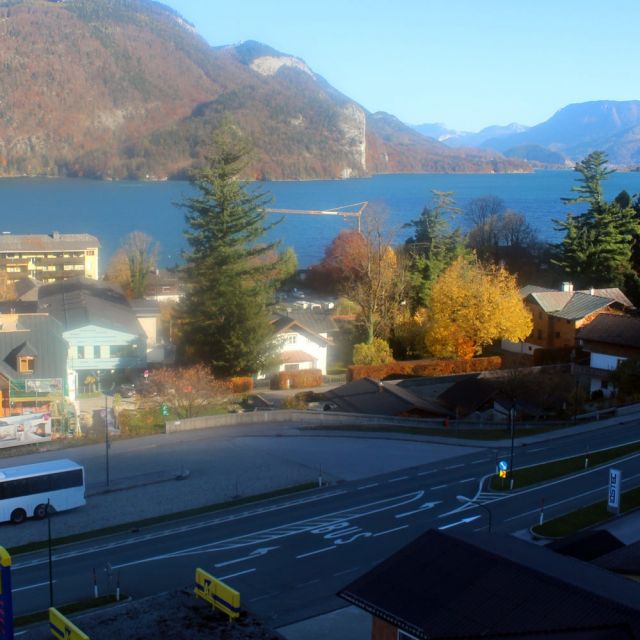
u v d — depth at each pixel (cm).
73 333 8000
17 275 14588
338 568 3597
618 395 7425
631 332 7906
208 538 4025
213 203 8119
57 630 2289
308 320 9188
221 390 7281
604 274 10569
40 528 4234
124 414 6619
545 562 2231
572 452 5641
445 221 11506
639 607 1948
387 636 2127
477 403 6969
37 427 5891
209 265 7981
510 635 1894
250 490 4856
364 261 10875
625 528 4016
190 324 8031
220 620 2361
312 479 5069
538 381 7181
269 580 3469
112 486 4922
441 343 8662
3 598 2383
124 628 2314
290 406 7219
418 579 2170
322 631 2973
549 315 9206
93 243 15400
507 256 13112
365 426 6562
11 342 6794
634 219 11338
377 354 8494
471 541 2317
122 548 3906
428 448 5859
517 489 4778
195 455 5653
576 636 1873
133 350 8200
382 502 4575
